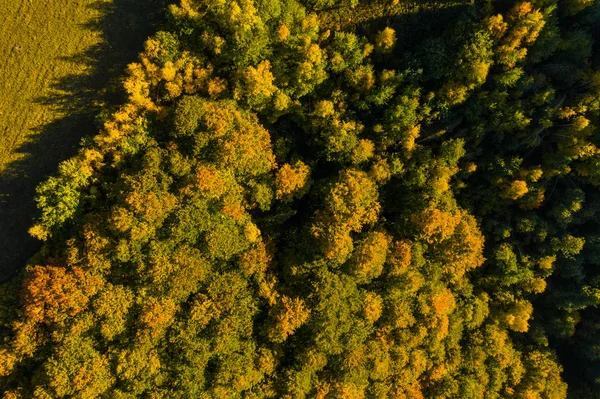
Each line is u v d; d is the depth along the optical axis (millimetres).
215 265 42156
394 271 42688
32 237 43812
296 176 41594
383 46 41469
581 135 41688
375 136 43000
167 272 39625
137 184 38812
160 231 40344
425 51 41000
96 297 39312
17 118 43438
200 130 40062
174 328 40500
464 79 41000
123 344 39906
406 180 43500
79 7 43375
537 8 40688
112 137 39500
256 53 39906
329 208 41469
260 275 42344
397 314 43625
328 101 41031
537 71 42750
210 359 41938
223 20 39156
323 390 42094
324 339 41312
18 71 43344
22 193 43750
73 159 40188
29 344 38094
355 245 43281
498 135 43375
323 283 41344
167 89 40062
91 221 39938
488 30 39688
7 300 39844
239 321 40906
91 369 37844
